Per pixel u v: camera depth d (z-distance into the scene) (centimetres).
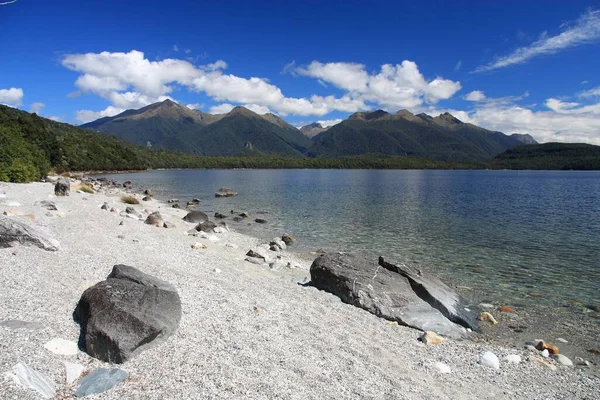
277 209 4328
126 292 818
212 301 1059
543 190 8144
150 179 10662
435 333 1167
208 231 2614
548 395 868
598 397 873
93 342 709
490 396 831
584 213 4250
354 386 743
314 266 1456
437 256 2222
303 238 2698
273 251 2212
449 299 1402
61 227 1739
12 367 602
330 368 800
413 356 973
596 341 1190
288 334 938
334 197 5909
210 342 814
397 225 3300
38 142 8562
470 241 2655
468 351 1064
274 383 694
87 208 2655
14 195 2894
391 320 1216
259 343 851
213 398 620
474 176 17038
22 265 1063
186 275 1286
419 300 1322
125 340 708
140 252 1520
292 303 1195
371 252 2302
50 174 7556
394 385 782
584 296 1577
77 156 12812
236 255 1911
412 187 8838
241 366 736
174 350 756
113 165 15088
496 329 1265
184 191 6700
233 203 4912
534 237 2822
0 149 4369
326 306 1230
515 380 924
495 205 5044
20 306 826
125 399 593
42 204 2292
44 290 927
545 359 1062
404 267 1481
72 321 805
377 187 8625
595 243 2617
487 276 1839
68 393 594
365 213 4056
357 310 1243
